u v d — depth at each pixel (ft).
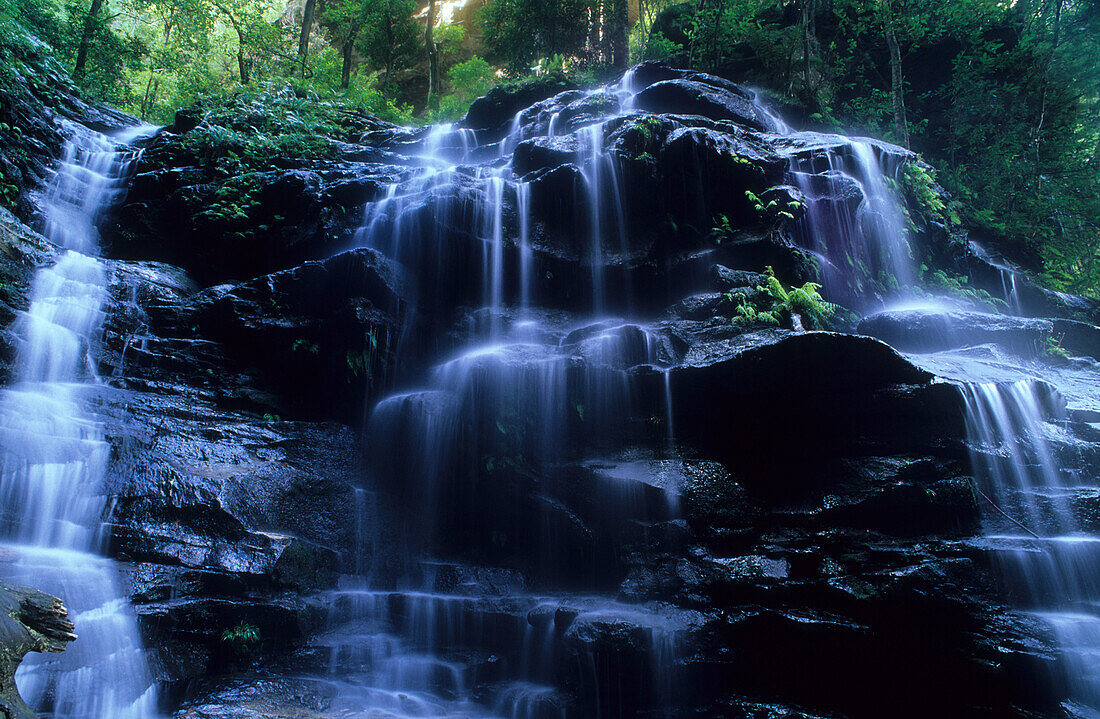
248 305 29.04
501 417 22.90
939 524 19.39
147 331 28.35
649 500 19.99
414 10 88.43
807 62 55.21
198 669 16.19
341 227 32.76
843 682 16.43
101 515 18.67
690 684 15.97
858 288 32.22
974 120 55.88
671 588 18.13
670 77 46.29
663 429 22.45
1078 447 21.45
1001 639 15.24
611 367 23.15
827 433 21.58
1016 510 19.61
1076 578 16.84
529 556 22.02
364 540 21.95
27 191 35.47
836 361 20.12
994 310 36.65
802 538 19.51
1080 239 53.47
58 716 13.75
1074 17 58.59
